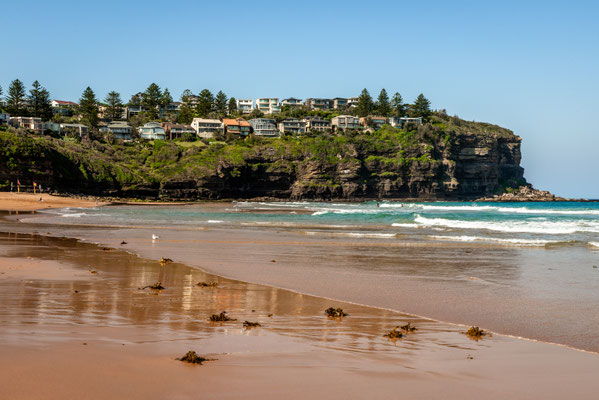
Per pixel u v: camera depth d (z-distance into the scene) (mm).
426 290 13031
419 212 65750
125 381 5359
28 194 99625
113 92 194125
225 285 13305
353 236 29625
